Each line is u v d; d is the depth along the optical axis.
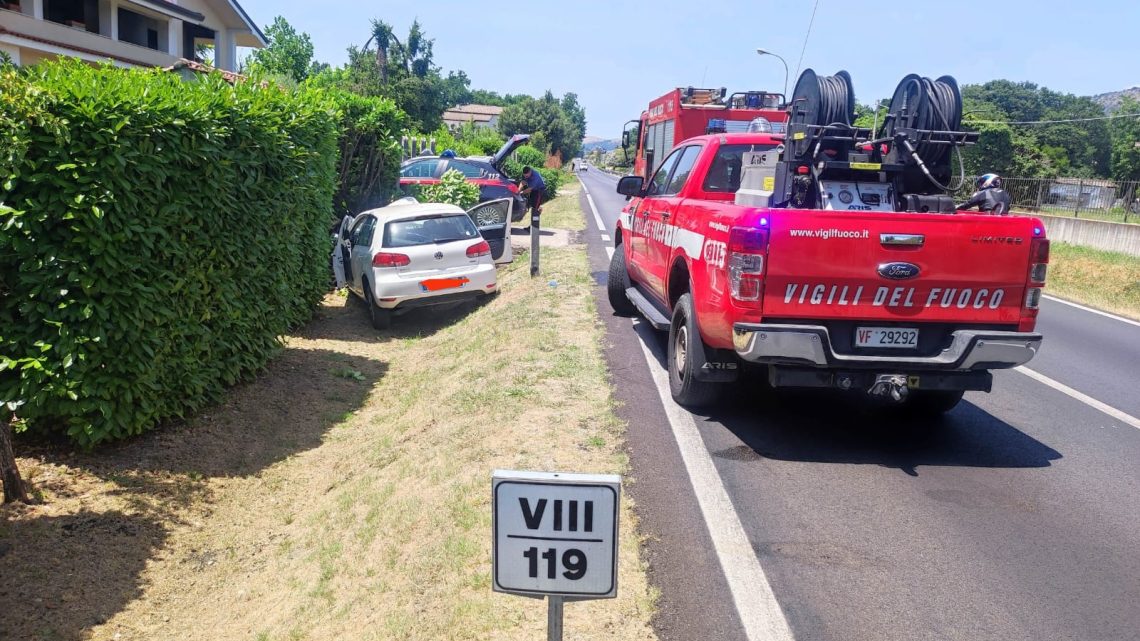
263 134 7.78
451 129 69.31
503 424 5.94
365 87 47.00
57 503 5.70
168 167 6.35
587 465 5.17
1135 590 3.87
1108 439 6.04
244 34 37.56
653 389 6.73
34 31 23.69
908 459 5.50
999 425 6.31
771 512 4.61
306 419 7.72
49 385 5.74
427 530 4.68
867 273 5.05
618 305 9.48
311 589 4.63
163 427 6.96
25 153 5.45
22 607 4.67
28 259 5.64
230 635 4.48
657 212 7.66
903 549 4.22
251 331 8.07
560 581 2.55
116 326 5.98
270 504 6.13
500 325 9.40
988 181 10.30
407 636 3.69
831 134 6.26
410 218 10.96
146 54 28.45
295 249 9.06
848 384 5.21
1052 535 4.41
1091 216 22.19
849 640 3.45
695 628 3.52
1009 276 5.18
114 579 5.04
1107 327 11.09
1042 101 104.38
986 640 3.46
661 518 4.48
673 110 16.80
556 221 22.12
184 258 6.60
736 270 5.09
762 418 6.21
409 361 9.70
